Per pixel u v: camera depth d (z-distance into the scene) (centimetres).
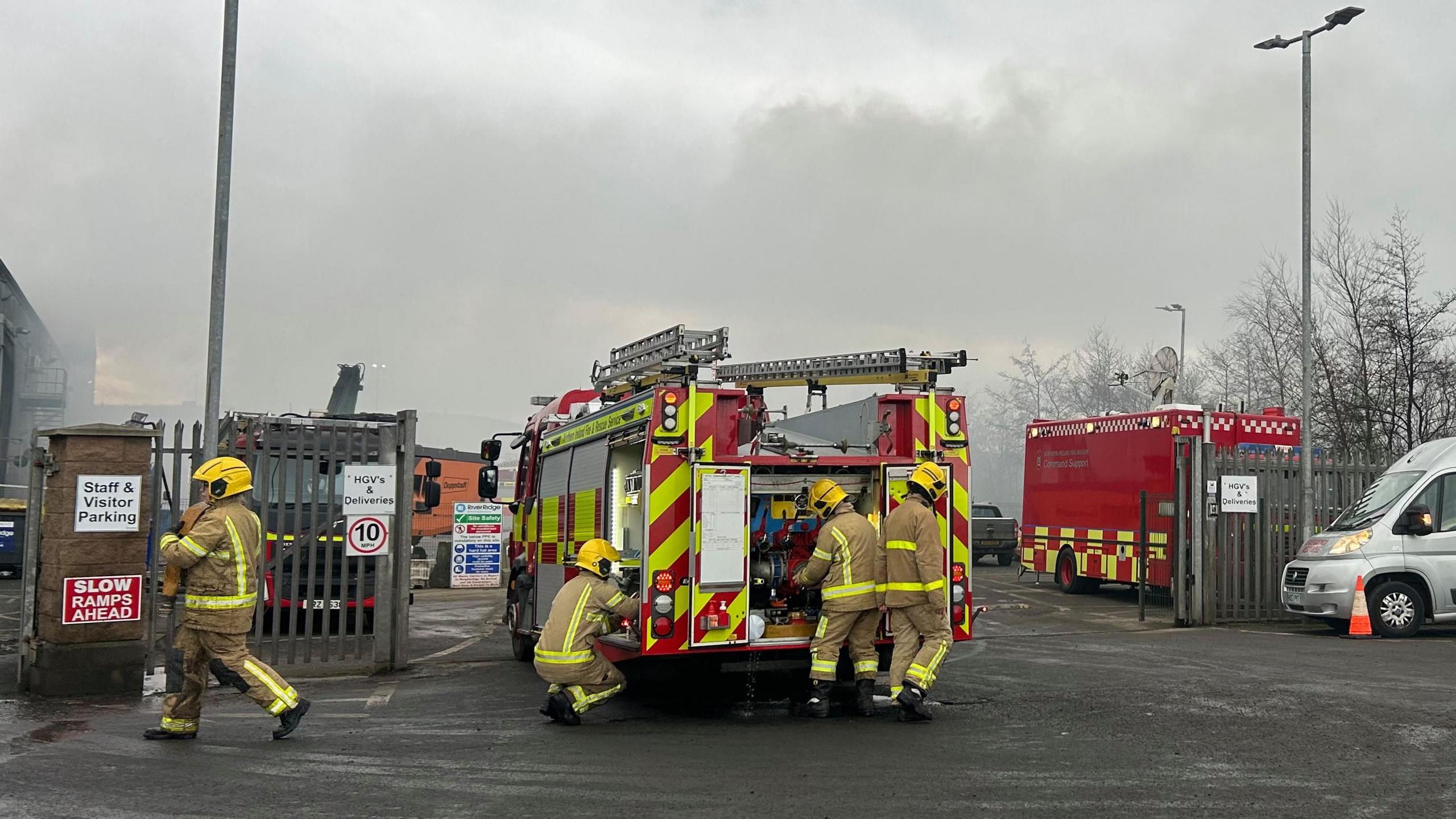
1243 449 1930
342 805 604
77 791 635
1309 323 1830
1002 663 1195
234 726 852
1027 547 2427
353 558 1301
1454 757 708
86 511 975
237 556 772
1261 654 1249
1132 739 770
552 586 1159
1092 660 1215
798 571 934
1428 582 1435
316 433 1166
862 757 719
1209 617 1622
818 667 875
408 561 1209
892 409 954
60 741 785
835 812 584
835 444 993
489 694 1028
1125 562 2041
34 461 1012
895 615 880
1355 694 954
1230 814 575
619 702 975
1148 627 1619
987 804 598
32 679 986
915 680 849
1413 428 2641
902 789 630
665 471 869
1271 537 1691
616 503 983
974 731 809
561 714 852
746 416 895
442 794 627
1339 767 680
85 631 974
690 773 676
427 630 1669
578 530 1081
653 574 859
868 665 891
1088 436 2188
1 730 824
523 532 1316
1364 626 1422
